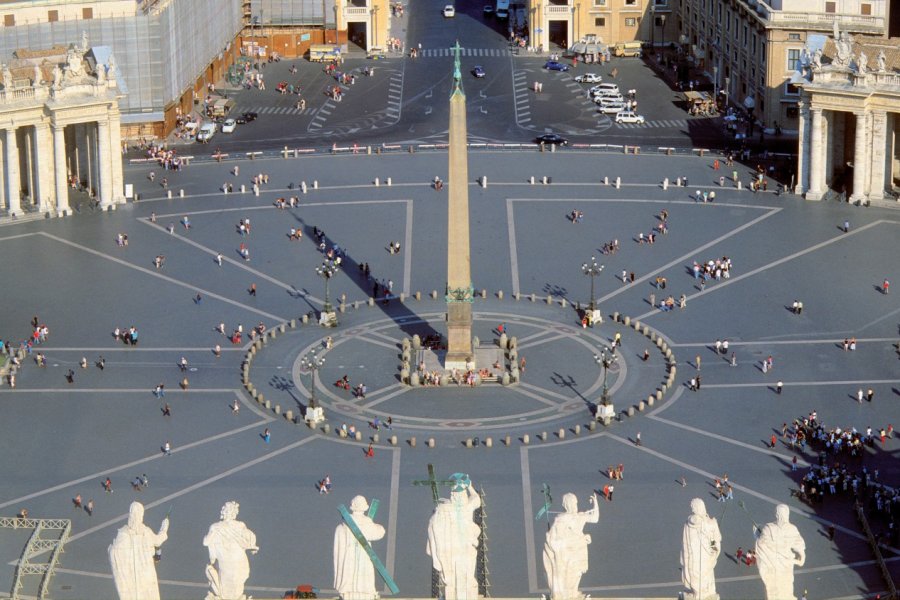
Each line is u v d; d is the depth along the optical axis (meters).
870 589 181.50
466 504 98.38
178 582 183.62
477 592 100.38
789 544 100.88
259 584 184.00
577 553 100.56
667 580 183.25
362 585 97.44
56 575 186.00
